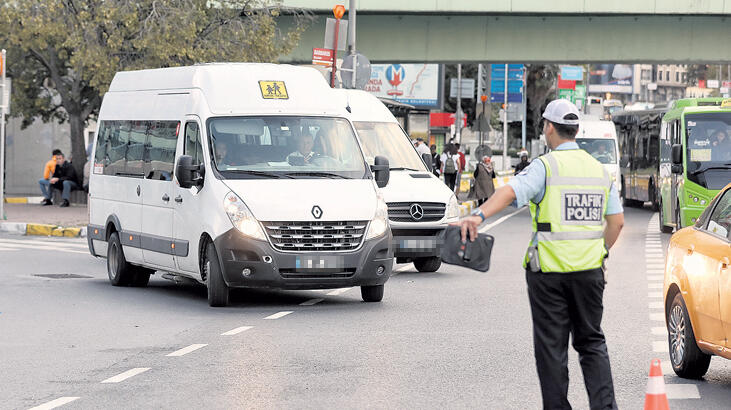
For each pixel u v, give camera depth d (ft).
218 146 92.73
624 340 73.82
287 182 90.79
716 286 56.85
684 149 169.07
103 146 112.98
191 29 201.26
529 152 604.90
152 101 103.81
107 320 83.56
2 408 53.67
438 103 475.72
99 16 199.11
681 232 64.90
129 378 61.11
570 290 46.01
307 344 72.08
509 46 240.94
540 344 46.39
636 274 117.60
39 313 87.20
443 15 238.27
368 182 93.25
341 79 151.84
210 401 55.01
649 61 242.17
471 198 238.27
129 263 106.52
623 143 291.99
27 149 267.59
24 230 169.07
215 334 76.69
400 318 84.12
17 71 226.58
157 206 99.45
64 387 58.70
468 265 45.55
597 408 46.19
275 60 216.95
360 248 89.35
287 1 227.20
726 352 56.08
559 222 45.96
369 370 63.00
